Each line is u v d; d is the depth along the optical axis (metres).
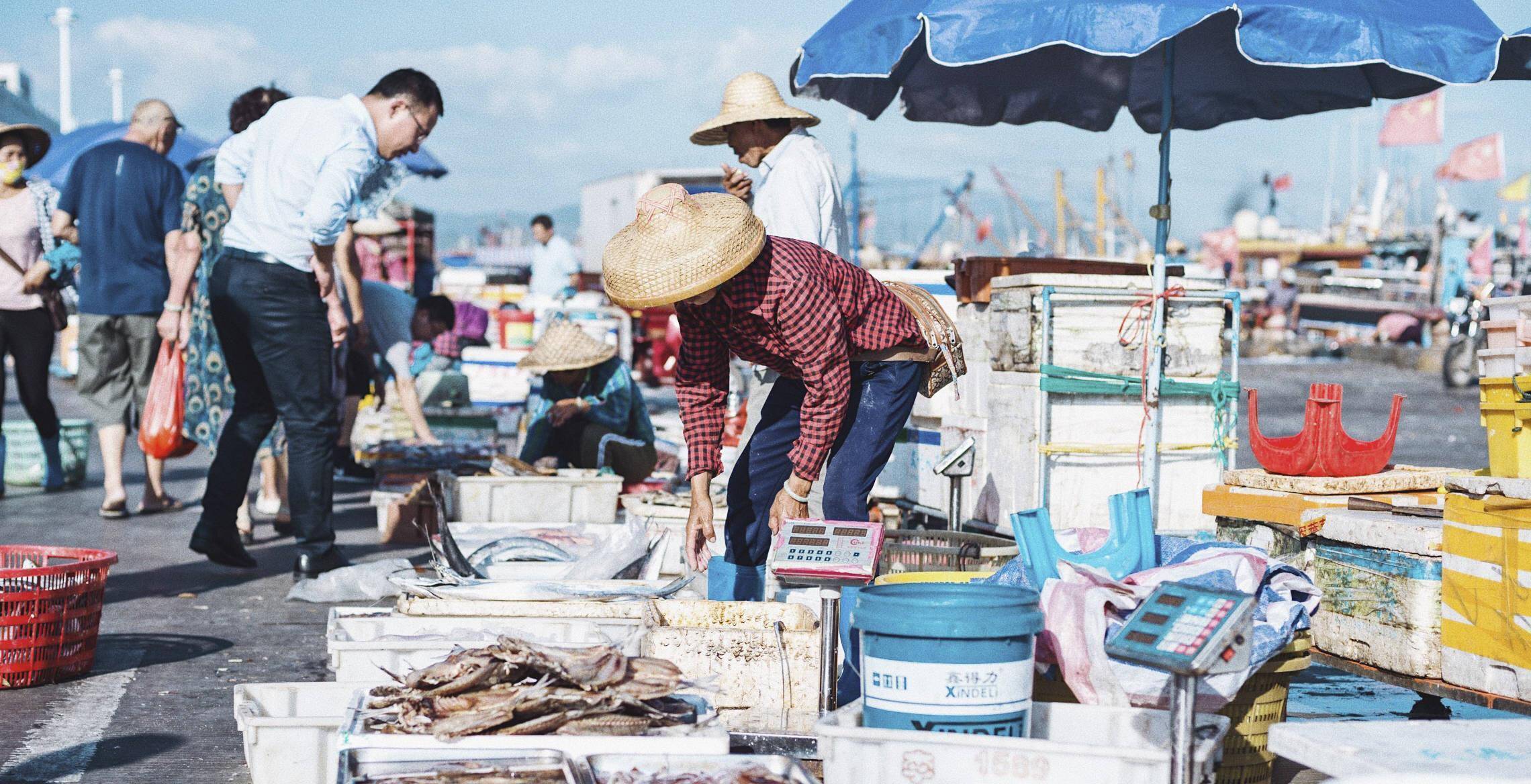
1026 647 2.93
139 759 3.66
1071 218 62.72
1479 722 2.70
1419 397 20.16
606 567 4.83
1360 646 4.06
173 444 6.94
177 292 6.96
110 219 8.13
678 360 4.09
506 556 5.08
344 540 7.68
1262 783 3.42
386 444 8.43
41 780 3.47
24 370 9.31
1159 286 5.64
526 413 9.93
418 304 10.64
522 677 3.12
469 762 2.83
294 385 6.06
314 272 6.05
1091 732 3.11
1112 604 3.22
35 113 31.50
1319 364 27.67
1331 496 4.30
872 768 2.78
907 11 4.93
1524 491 3.53
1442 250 32.72
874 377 4.21
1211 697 3.13
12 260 8.90
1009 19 4.69
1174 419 5.79
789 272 3.70
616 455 7.67
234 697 3.65
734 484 4.44
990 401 6.09
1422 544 3.83
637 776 2.81
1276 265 40.25
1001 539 5.15
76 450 10.23
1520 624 3.54
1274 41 4.60
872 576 3.27
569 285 18.36
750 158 5.39
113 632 5.21
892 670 2.89
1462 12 4.89
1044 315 5.59
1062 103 7.42
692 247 3.48
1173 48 6.35
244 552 6.54
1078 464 5.66
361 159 5.99
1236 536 4.58
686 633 3.62
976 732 2.85
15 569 4.25
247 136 6.29
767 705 3.61
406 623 4.03
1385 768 2.41
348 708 3.08
